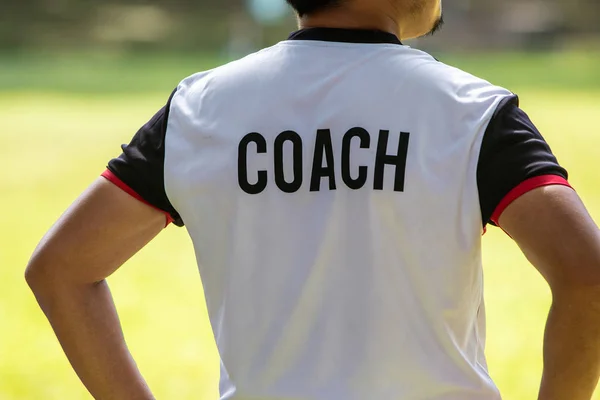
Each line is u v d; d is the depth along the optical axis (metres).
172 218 3.39
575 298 2.89
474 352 3.25
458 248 3.07
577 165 29.25
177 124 3.32
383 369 3.12
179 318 13.34
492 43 113.56
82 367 3.37
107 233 3.30
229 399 3.26
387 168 3.10
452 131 3.08
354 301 3.14
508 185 2.99
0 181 27.53
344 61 3.25
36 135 39.91
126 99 57.19
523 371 10.75
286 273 3.18
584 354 2.95
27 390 10.30
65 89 63.94
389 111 3.14
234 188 3.21
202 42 112.94
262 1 111.94
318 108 3.20
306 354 3.17
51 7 116.44
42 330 12.74
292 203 3.17
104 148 35.50
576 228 2.89
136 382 3.40
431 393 3.13
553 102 53.59
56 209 22.98
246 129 3.22
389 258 3.11
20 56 98.31
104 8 118.81
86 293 3.34
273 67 3.30
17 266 16.73
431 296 3.09
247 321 3.22
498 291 14.77
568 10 120.12
